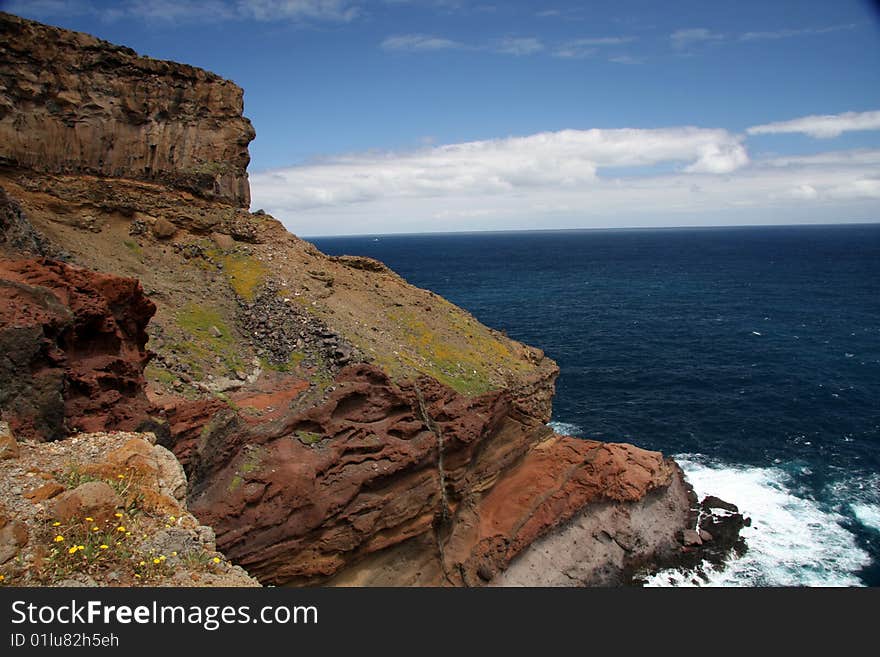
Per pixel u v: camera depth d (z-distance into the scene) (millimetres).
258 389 27922
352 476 25422
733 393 65312
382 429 27406
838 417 57812
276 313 32219
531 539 31906
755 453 50250
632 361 79125
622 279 179125
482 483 32250
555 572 32000
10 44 29047
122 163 33312
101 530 11047
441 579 28906
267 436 25047
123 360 18844
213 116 36938
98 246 30672
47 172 30656
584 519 34719
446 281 177750
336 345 29859
